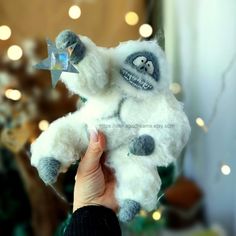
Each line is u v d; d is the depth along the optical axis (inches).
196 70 40.2
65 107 37.5
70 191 30.0
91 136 17.7
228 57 38.4
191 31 39.6
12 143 33.5
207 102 40.5
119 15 40.8
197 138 40.4
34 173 37.2
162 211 38.7
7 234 40.2
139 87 17.1
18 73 37.1
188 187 45.4
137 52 17.2
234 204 43.3
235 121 40.4
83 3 40.7
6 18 41.0
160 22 39.5
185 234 44.3
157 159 17.6
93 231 19.6
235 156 41.6
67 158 17.4
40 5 41.1
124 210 17.5
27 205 40.2
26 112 35.7
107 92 17.3
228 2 38.2
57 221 39.3
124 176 17.7
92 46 16.6
